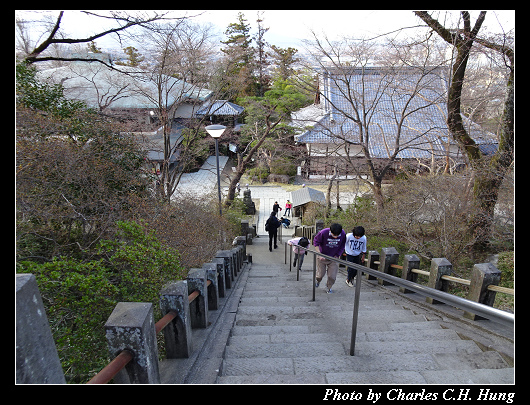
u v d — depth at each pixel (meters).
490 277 3.87
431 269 4.86
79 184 5.68
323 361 3.02
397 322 4.38
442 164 13.27
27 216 4.81
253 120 24.12
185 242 5.52
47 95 7.33
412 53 11.48
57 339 3.11
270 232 14.48
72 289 3.50
